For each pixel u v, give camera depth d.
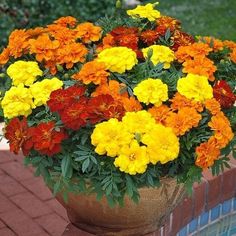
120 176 1.17
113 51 1.27
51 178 1.21
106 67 1.25
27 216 1.74
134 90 1.21
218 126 1.17
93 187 1.19
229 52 1.43
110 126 1.13
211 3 4.43
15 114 1.21
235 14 4.18
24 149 1.16
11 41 1.36
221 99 1.25
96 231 1.30
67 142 1.18
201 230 1.61
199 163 1.16
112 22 1.50
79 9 2.75
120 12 1.56
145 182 1.18
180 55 1.33
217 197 1.61
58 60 1.31
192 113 1.17
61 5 2.73
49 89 1.24
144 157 1.12
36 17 2.71
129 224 1.26
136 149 1.12
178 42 1.43
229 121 1.26
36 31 1.40
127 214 1.23
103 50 1.30
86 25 1.39
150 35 1.42
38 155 1.20
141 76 1.27
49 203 1.80
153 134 1.14
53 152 1.14
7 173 1.95
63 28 1.41
